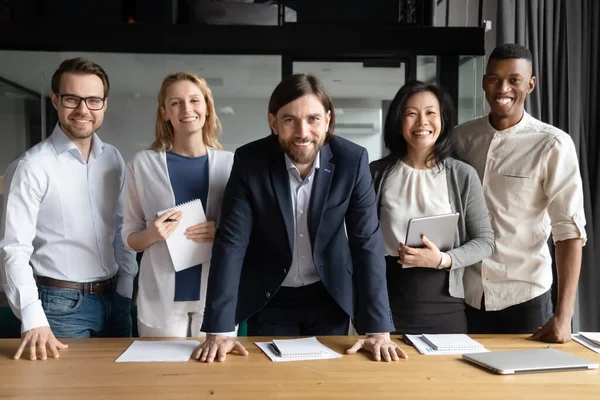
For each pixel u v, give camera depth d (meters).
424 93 2.26
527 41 3.76
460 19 4.10
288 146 1.74
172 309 2.16
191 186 2.19
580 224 2.19
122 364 1.66
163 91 2.19
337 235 1.97
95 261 2.29
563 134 2.33
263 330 2.04
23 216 2.09
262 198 1.87
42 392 1.43
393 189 2.31
